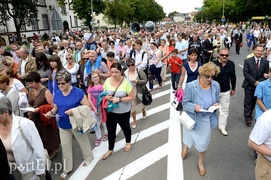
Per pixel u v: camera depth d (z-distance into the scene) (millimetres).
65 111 3785
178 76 8273
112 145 4570
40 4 41125
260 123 2289
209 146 4777
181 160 4312
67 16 48375
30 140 2818
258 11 61219
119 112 4355
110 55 6844
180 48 10258
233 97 7938
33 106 4129
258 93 3824
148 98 5734
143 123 6164
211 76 3352
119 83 4301
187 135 3867
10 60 5875
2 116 2611
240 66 13039
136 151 4723
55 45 9156
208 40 11070
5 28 33750
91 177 3959
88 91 4941
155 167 4137
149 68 9234
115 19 42344
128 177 3902
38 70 5801
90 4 35000
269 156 2305
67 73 3762
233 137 5121
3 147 2262
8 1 28266
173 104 4496
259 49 5102
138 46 8172
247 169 3975
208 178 3773
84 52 6211
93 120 3926
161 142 5047
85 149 4270
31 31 38250
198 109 3473
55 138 4387
